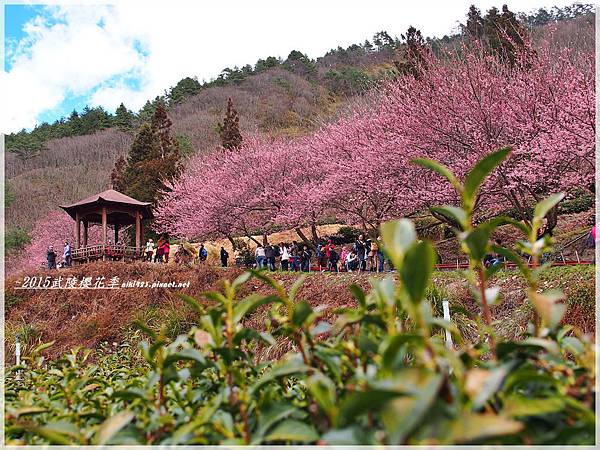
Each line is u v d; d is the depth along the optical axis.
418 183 15.80
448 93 14.08
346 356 1.31
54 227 36.53
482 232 1.19
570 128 11.48
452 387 1.00
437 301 8.38
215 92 78.50
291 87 78.56
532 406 0.88
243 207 23.53
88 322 13.30
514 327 7.98
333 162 19.47
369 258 17.95
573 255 14.91
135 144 37.34
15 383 2.60
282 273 15.42
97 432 1.19
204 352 1.50
